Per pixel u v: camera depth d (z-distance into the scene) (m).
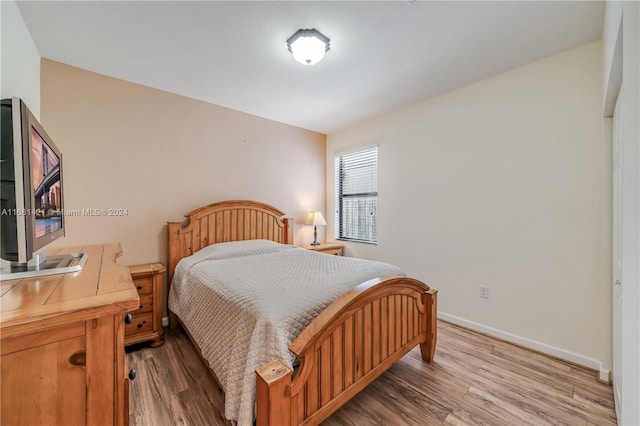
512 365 2.04
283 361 1.17
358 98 2.96
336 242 4.15
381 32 1.86
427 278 3.02
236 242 3.00
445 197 2.85
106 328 0.84
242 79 2.54
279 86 2.68
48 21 1.74
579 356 2.04
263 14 1.69
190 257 2.66
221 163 3.20
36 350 0.75
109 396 0.85
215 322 1.62
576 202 2.07
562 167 2.13
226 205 3.14
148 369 1.96
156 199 2.75
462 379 1.87
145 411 1.54
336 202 4.22
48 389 0.77
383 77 2.49
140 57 2.18
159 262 2.76
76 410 0.81
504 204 2.43
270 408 1.04
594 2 1.58
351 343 1.47
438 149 2.90
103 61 2.24
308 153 4.09
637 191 0.77
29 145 1.01
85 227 2.38
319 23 1.77
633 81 0.79
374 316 1.64
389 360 1.75
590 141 2.00
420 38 1.92
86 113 2.38
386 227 3.45
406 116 3.21
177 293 2.43
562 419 1.51
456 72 2.42
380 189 3.51
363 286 1.55
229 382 1.28
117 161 2.53
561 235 2.14
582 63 2.03
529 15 1.69
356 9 1.64
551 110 2.17
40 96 2.16
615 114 1.73
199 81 2.59
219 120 3.17
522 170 2.33
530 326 2.29
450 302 2.82
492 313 2.51
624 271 0.93
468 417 1.52
